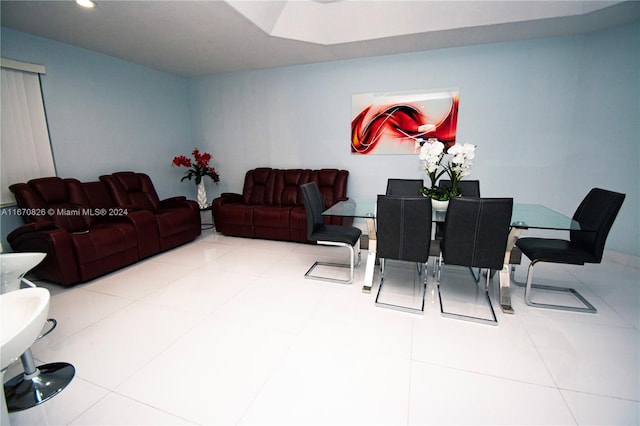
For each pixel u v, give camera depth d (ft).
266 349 6.25
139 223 10.75
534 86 11.55
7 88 9.49
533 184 12.23
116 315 7.53
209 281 9.43
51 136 10.71
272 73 14.93
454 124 12.64
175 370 5.69
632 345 6.20
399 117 13.28
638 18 9.30
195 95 16.63
